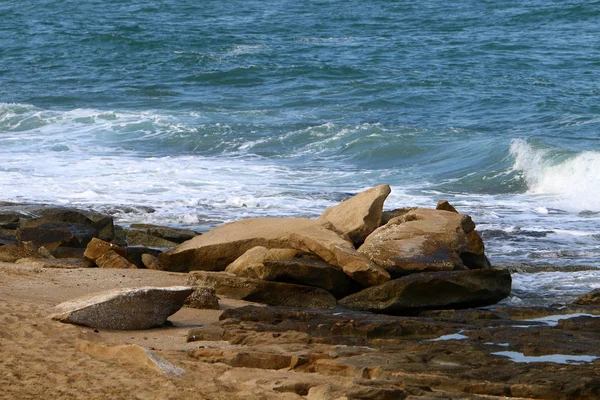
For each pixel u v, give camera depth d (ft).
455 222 81.61
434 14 359.25
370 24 343.05
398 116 191.31
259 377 49.11
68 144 162.91
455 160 149.89
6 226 99.81
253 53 282.36
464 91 217.15
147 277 78.95
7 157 150.30
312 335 59.57
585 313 69.10
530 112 192.54
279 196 123.85
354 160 153.69
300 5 401.08
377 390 45.62
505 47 281.95
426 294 72.74
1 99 216.74
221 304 72.28
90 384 45.75
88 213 102.22
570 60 257.14
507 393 47.11
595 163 135.54
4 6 421.59
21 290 70.64
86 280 76.54
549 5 354.74
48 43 309.01
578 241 100.94
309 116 191.42
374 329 59.67
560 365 50.88
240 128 175.94
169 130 174.09
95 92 226.38
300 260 75.61
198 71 254.27
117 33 319.88
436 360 52.34
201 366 51.01
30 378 46.24
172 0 429.38
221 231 85.97
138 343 57.72
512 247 98.37
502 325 64.49
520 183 136.87
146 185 130.00
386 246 77.87
